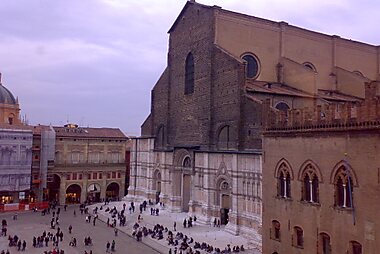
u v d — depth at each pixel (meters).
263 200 35.75
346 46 81.25
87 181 97.06
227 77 63.22
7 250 51.72
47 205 87.50
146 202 81.44
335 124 27.89
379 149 24.50
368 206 25.12
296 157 31.70
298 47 75.00
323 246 28.94
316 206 29.39
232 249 48.41
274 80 71.75
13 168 85.44
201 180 66.44
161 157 80.62
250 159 55.03
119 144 102.75
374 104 24.86
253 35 70.81
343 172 27.23
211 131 66.62
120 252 51.81
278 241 33.44
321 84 76.81
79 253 51.25
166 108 82.06
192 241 52.47
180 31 78.81
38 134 91.44
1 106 98.44
